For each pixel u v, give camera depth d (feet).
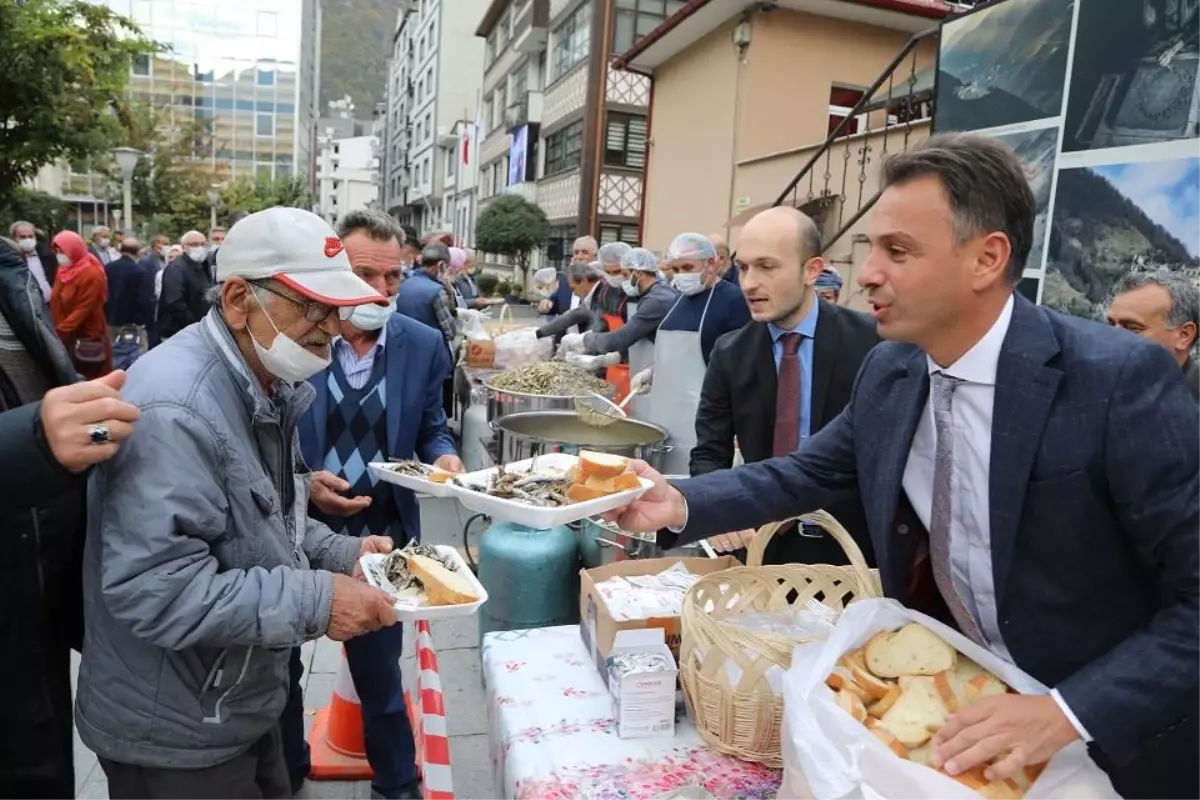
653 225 44.65
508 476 5.70
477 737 9.00
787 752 3.50
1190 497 3.28
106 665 4.42
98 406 3.55
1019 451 3.57
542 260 89.56
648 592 5.27
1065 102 13.34
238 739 4.64
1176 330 7.79
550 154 86.12
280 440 4.92
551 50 85.66
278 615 4.19
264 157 206.80
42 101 44.98
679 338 10.59
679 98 41.65
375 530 7.54
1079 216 13.16
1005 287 3.63
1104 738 3.22
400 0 214.90
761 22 35.01
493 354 17.48
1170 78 11.57
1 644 4.56
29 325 5.00
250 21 202.39
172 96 197.98
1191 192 11.31
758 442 7.72
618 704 4.42
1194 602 3.27
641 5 68.33
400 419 7.47
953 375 3.79
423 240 33.47
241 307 4.52
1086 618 3.67
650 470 5.20
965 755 3.20
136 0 194.90
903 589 4.41
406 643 11.18
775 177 32.40
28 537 4.56
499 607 8.74
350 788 8.07
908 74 37.27
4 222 48.96
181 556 4.06
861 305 25.36
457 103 158.30
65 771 5.11
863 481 4.49
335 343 7.26
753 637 4.23
